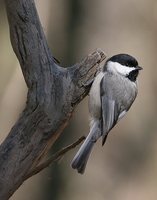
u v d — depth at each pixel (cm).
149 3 1474
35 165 710
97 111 844
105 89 842
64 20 1419
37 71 689
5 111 1348
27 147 693
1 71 1380
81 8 1445
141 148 1483
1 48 1399
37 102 689
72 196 1427
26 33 682
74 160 798
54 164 1409
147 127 1484
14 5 671
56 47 1414
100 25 1455
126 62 868
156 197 1469
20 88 1359
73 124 1409
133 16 1469
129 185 1471
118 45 1455
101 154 1477
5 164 690
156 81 1479
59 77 697
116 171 1477
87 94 802
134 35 1466
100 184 1461
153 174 1483
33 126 692
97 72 767
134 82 884
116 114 859
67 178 1420
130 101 878
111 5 1462
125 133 1483
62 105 696
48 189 1407
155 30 1478
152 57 1474
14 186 701
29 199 1395
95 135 837
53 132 700
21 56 690
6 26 1415
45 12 1377
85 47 1442
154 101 1483
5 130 1341
